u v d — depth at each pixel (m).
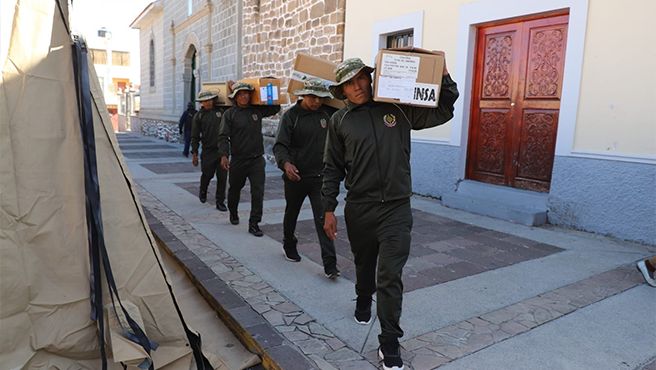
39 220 2.38
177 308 2.79
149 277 2.68
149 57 25.44
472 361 2.79
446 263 4.52
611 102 5.27
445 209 6.89
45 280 2.43
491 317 3.36
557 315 3.40
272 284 3.95
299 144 4.18
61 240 2.45
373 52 8.56
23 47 2.30
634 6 5.02
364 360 2.79
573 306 3.55
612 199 5.31
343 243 5.17
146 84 26.48
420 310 3.47
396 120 2.77
